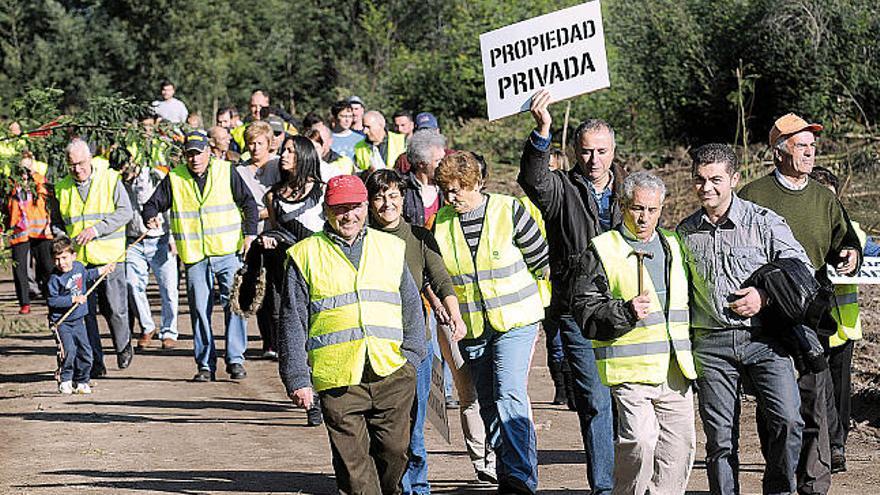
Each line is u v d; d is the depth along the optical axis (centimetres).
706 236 1480
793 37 5381
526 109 1684
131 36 11956
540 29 1680
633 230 1476
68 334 2748
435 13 11469
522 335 1695
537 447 2125
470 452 1842
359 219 1484
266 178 2830
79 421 2430
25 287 4141
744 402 2419
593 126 1617
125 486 1867
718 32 5719
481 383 1725
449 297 1659
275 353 3166
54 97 3450
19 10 12569
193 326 2886
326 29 12062
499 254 1689
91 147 3362
